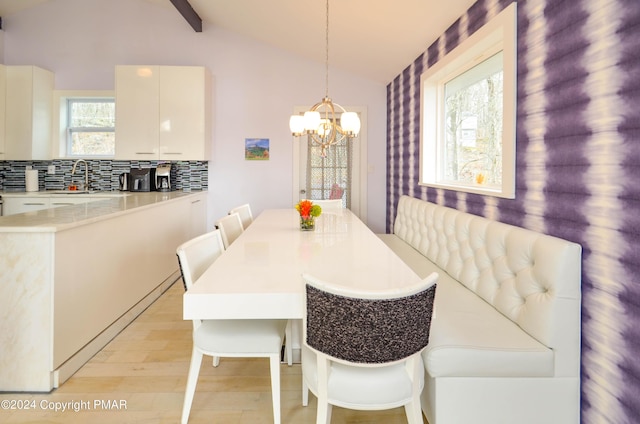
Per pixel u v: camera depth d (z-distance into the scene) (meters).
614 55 1.55
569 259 1.70
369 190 5.46
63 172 5.25
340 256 2.08
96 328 2.67
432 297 1.43
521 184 2.24
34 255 2.18
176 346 2.79
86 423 1.92
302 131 3.05
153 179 5.21
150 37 5.25
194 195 4.86
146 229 3.51
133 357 2.61
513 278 2.03
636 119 1.45
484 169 3.16
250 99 5.33
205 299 1.48
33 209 4.56
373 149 5.43
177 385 2.28
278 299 1.50
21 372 2.19
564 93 1.86
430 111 3.91
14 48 5.19
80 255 2.46
